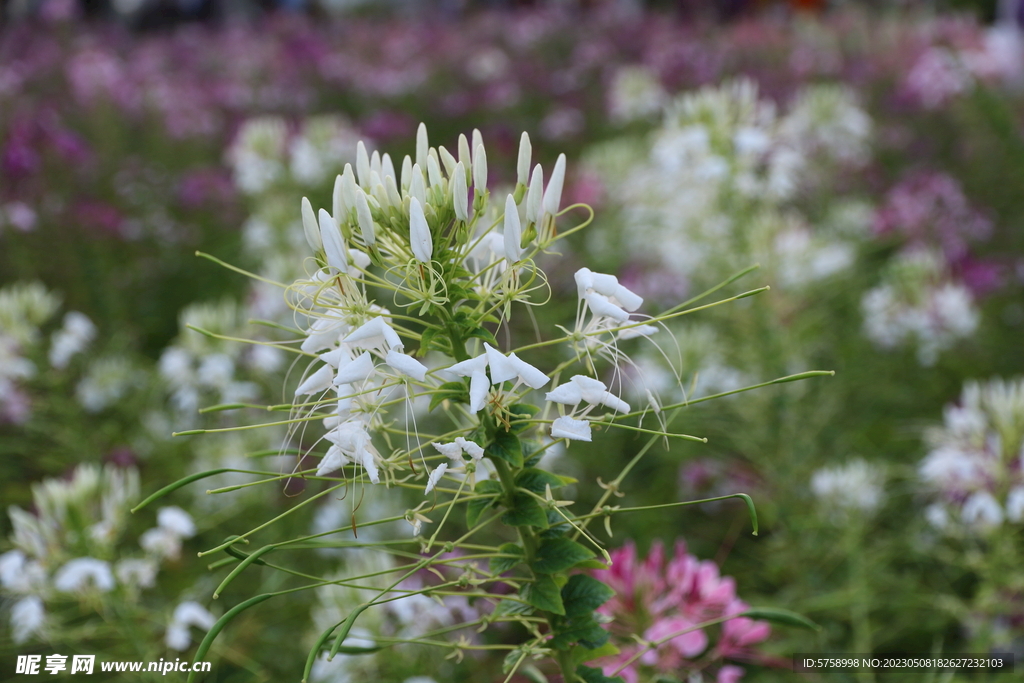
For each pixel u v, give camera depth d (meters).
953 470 2.61
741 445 3.65
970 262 5.17
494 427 1.46
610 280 1.43
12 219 5.05
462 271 1.48
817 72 9.39
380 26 13.82
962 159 6.73
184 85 9.83
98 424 4.10
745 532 3.68
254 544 3.56
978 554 2.73
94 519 2.47
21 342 3.68
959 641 3.23
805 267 3.91
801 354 3.81
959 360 4.66
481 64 10.88
